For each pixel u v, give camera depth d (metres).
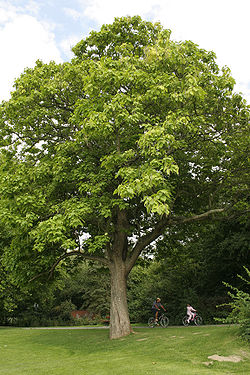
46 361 11.04
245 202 16.88
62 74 15.36
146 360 9.44
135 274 37.03
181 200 17.17
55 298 41.03
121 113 11.61
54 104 15.55
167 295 26.98
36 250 14.13
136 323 29.80
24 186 13.08
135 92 12.71
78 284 43.53
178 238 19.00
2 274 26.05
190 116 12.60
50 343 15.35
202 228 18.84
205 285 25.19
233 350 9.09
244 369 7.66
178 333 13.09
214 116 14.06
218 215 17.92
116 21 15.93
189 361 8.81
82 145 13.86
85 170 13.38
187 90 11.65
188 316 20.23
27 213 12.28
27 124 15.22
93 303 40.31
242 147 14.91
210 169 16.00
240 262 22.95
